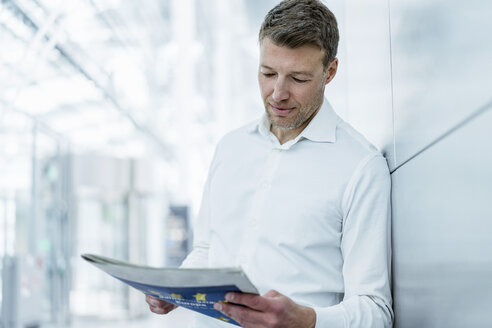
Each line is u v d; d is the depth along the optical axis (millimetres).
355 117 2584
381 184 1559
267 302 1173
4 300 7137
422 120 1157
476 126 780
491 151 721
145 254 13953
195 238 1891
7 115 7629
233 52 16219
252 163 1729
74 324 11562
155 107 16141
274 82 1537
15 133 7914
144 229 13906
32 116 8578
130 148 15812
